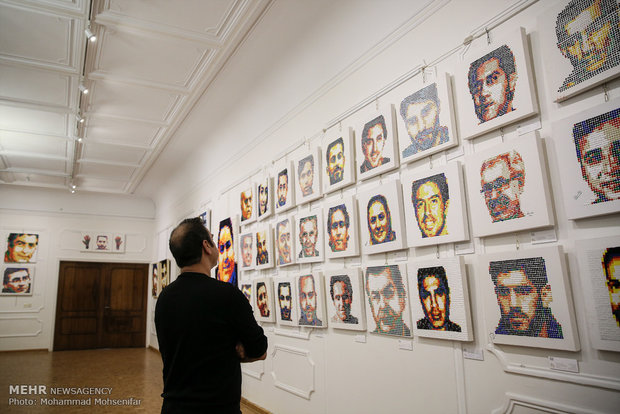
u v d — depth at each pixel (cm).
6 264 1324
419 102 374
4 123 859
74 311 1403
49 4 511
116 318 1462
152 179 1331
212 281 216
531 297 271
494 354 294
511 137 301
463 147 337
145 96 761
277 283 607
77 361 1119
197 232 231
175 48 614
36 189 1404
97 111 817
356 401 426
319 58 543
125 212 1533
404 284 373
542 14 279
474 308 315
